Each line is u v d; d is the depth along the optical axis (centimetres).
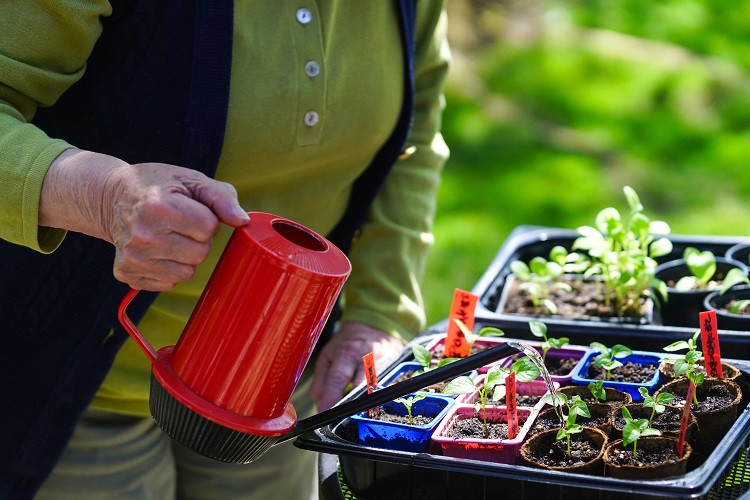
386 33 149
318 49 138
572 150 482
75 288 137
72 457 153
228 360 105
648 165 467
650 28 606
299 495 177
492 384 130
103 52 132
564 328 161
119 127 134
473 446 120
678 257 204
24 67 120
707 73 552
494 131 500
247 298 104
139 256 105
